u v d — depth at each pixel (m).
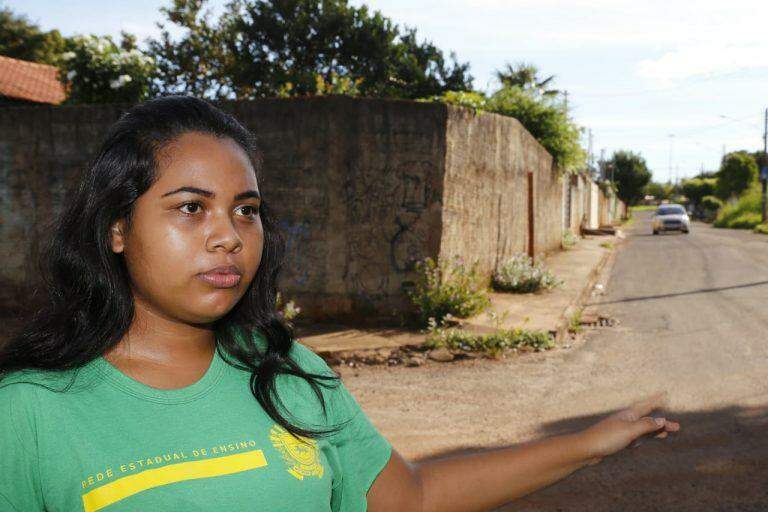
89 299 0.93
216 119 0.99
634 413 1.28
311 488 0.95
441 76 23.17
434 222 8.14
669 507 3.37
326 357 6.47
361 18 20.20
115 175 0.92
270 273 1.16
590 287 12.87
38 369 0.88
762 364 6.40
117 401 0.89
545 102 16.42
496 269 11.27
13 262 9.02
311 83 11.30
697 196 76.94
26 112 8.81
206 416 0.92
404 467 1.17
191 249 0.91
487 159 10.23
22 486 0.83
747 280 13.48
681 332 8.16
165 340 0.97
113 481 0.83
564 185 22.30
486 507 1.17
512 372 6.09
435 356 6.47
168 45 14.81
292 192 7.98
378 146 7.95
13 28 27.58
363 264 8.03
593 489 3.57
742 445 4.20
